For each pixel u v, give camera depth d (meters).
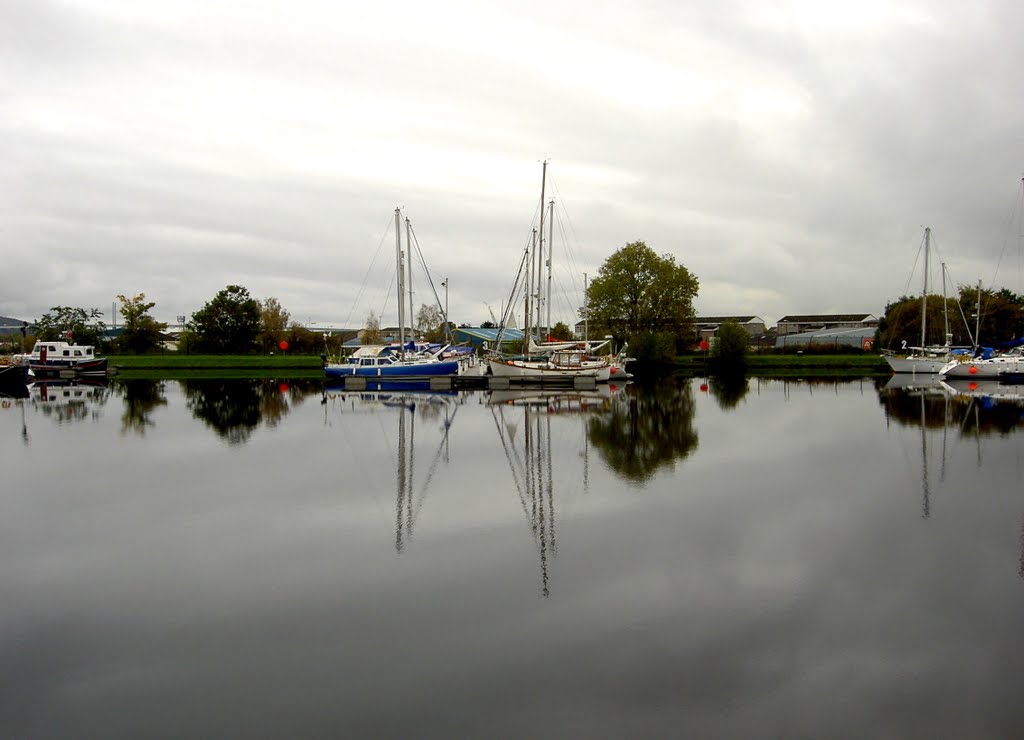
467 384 69.12
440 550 16.06
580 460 26.78
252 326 119.56
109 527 18.05
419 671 10.59
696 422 38.47
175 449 29.64
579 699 9.80
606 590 13.59
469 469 25.19
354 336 159.75
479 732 9.09
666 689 10.05
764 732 9.10
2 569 15.11
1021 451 28.55
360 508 19.72
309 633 11.88
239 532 17.56
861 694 9.91
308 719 9.42
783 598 13.19
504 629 11.92
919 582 13.96
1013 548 16.05
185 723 9.40
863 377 83.50
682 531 17.34
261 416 42.03
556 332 112.06
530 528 17.69
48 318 118.06
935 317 96.38
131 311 117.19
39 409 45.84
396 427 36.69
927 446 29.89
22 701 9.98
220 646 11.48
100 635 11.95
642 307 106.00
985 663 10.75
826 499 20.48
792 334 159.88
